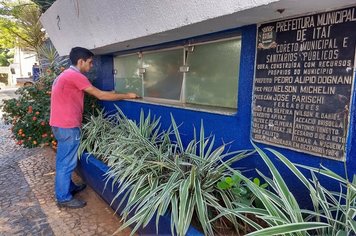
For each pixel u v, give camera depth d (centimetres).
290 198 147
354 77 141
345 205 142
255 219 179
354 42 140
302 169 170
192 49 264
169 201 182
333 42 147
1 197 333
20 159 482
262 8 144
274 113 181
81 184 353
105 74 420
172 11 192
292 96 170
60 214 291
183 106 271
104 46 325
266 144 189
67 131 292
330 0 132
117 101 400
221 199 193
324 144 157
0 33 1100
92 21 308
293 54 166
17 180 386
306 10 151
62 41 441
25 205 312
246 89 203
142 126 299
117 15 256
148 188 209
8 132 718
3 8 977
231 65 226
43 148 543
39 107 412
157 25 218
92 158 316
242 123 209
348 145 147
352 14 139
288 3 137
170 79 302
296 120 169
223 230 176
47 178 392
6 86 2394
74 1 311
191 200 179
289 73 170
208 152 217
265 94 186
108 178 255
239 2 143
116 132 333
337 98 149
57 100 290
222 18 170
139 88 360
